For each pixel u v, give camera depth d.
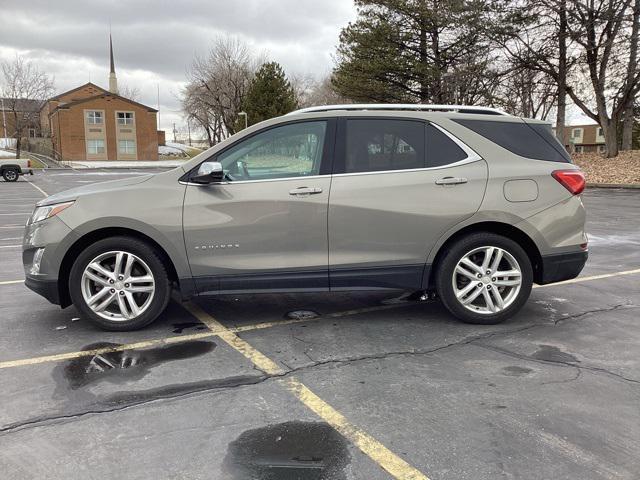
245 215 4.41
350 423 3.07
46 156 67.88
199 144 96.38
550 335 4.50
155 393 3.46
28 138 72.62
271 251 4.47
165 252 4.53
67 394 3.45
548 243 4.69
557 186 4.69
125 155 65.88
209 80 61.50
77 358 4.04
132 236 4.51
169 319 4.98
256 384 3.59
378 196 4.47
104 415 3.17
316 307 5.35
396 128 4.62
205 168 4.30
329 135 4.56
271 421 3.10
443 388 3.51
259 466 2.66
